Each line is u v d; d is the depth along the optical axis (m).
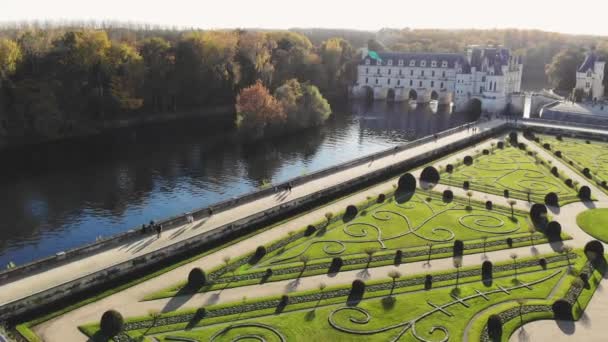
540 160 140.75
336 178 119.62
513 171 131.88
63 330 61.53
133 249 80.06
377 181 123.12
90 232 100.69
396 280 74.00
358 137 187.88
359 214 99.88
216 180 132.75
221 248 83.81
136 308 66.31
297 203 104.31
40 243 95.81
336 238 88.50
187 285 72.12
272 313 65.69
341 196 111.44
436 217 99.25
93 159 149.38
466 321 64.31
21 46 171.62
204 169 142.00
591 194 114.69
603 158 145.50
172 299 68.62
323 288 71.12
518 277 75.56
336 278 75.00
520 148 157.50
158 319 63.69
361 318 64.69
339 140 182.25
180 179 133.00
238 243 85.81
